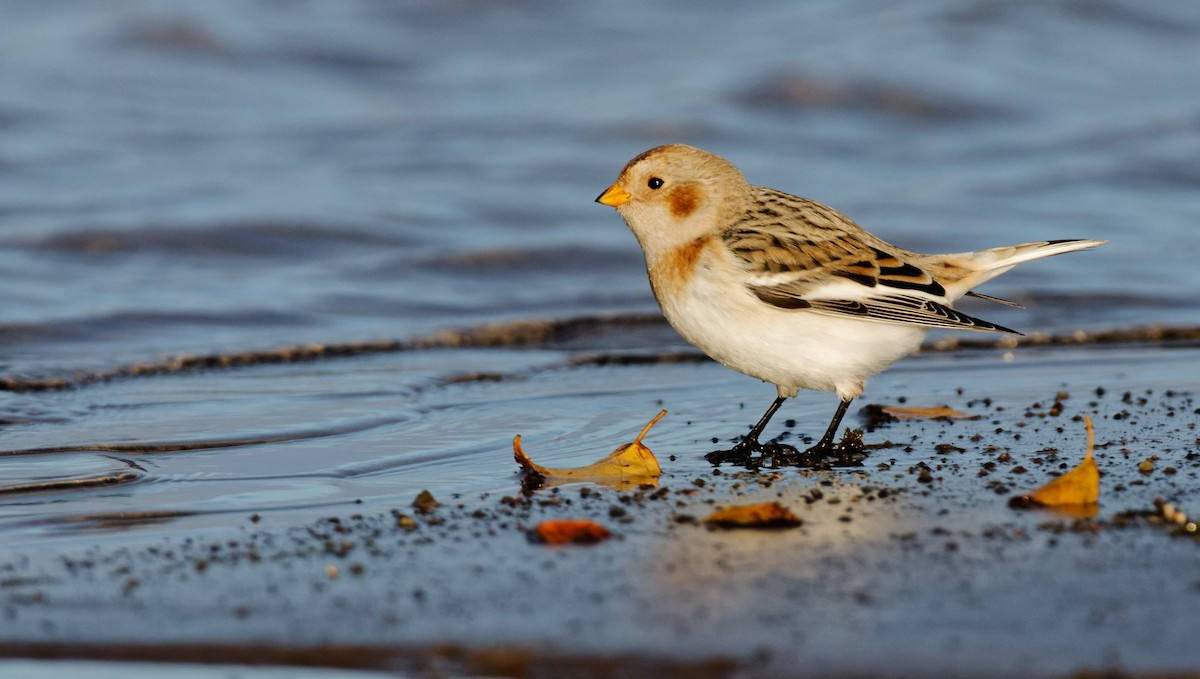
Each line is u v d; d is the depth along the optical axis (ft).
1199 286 53.26
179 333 46.37
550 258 56.80
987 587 21.75
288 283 52.65
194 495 28.50
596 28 98.22
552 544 24.52
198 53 85.05
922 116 79.10
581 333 48.37
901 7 98.07
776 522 25.67
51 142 70.74
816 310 31.81
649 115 76.54
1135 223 62.44
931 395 38.17
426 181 66.90
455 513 26.76
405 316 49.55
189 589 22.26
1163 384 39.40
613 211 63.21
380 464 31.19
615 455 30.35
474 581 22.44
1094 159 72.33
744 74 82.23
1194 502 26.66
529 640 19.86
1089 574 22.31
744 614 20.71
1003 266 33.99
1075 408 36.01
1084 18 94.58
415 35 93.76
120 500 28.04
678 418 36.17
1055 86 84.07
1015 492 27.78
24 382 38.86
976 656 18.99
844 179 69.51
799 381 32.73
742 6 103.50
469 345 46.91
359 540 24.90
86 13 88.48
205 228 57.72
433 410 36.88
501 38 95.86
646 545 24.35
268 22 90.53
